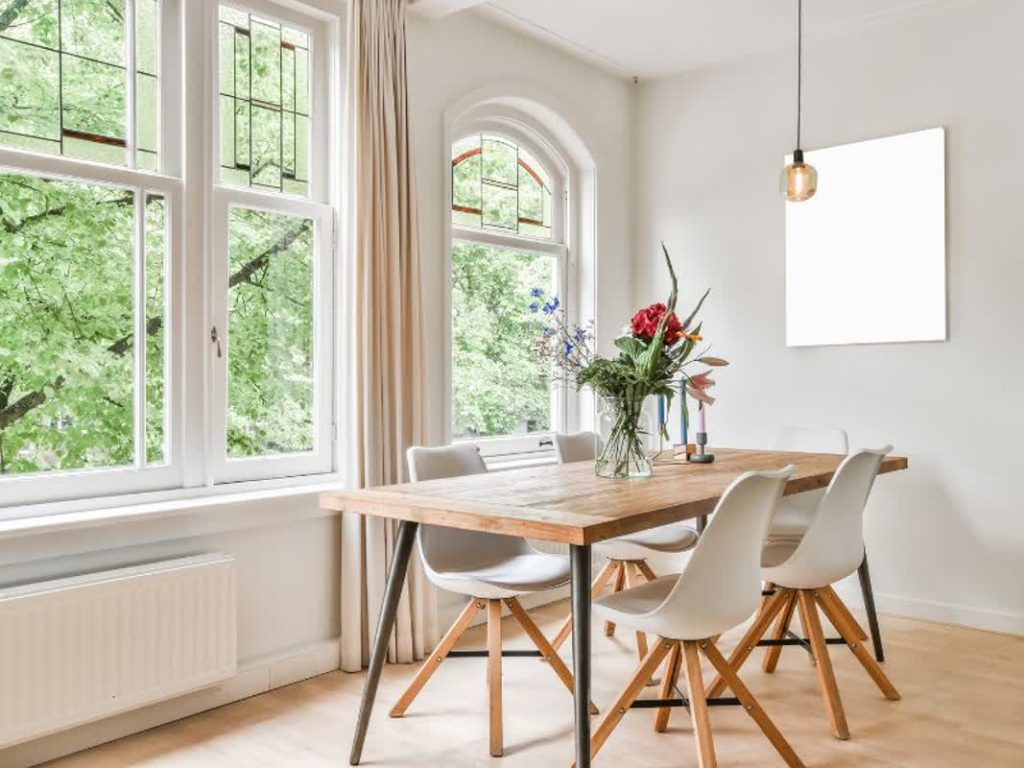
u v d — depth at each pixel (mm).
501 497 2506
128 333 3006
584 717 2131
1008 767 2553
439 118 4098
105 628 2623
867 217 4363
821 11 4227
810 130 4582
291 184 3547
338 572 3543
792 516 3883
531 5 4176
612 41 4641
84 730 2707
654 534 3701
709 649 2480
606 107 5133
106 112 2955
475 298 4566
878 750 2674
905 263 4242
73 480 2836
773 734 2500
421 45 3998
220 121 3289
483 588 2701
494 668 2709
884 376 4332
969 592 4062
